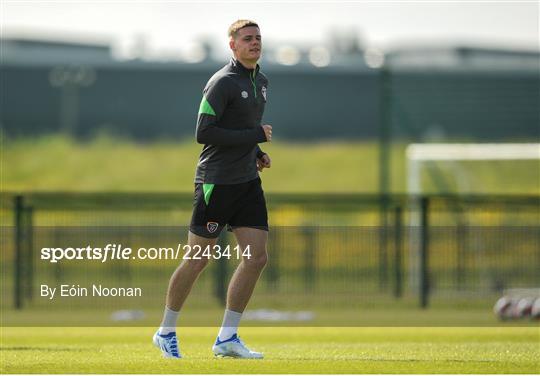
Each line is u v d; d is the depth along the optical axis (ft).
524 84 418.10
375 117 538.06
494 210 247.91
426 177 343.26
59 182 435.53
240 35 104.06
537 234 252.83
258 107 105.70
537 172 340.80
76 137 531.91
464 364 102.58
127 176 445.78
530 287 253.44
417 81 409.08
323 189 429.38
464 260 250.57
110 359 106.22
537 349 125.39
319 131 536.42
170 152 474.49
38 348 125.90
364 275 253.24
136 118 542.98
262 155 109.70
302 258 250.98
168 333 107.04
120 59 546.26
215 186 104.47
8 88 533.55
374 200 244.63
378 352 119.24
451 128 408.05
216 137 102.78
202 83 546.67
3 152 463.42
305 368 97.40
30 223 237.04
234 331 107.24
